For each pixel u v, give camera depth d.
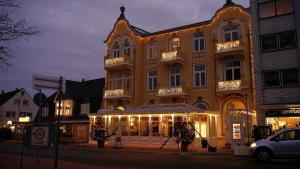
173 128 26.41
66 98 41.62
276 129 23.30
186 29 30.58
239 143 23.41
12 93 61.97
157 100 30.91
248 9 29.44
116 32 35.06
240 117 23.95
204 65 29.19
